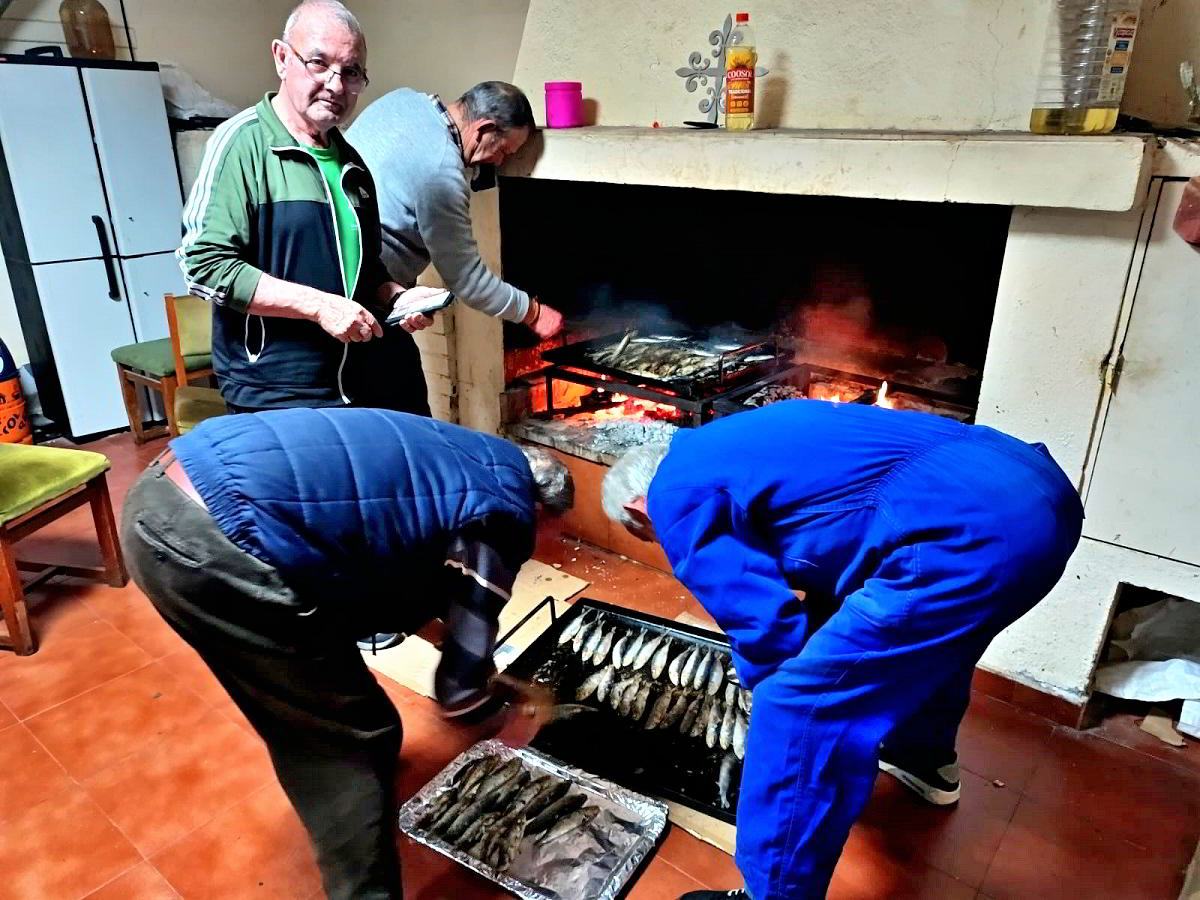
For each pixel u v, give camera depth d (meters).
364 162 1.90
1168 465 1.51
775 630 1.08
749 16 1.90
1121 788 1.59
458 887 1.38
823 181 1.68
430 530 1.10
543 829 1.45
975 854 1.45
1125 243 1.44
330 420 1.14
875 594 1.01
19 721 1.75
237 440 1.09
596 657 1.82
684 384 2.09
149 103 3.09
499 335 2.47
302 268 1.71
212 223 1.60
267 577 1.04
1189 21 1.44
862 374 2.29
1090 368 1.53
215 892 1.38
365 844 1.23
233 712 1.78
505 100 1.96
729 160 1.80
